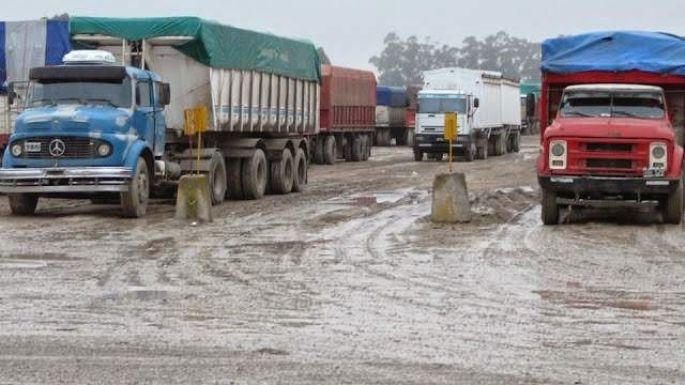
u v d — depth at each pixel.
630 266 26.08
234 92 44.69
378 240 31.00
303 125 54.44
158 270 25.23
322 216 38.06
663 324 19.12
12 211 37.88
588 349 17.12
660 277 24.42
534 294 22.19
